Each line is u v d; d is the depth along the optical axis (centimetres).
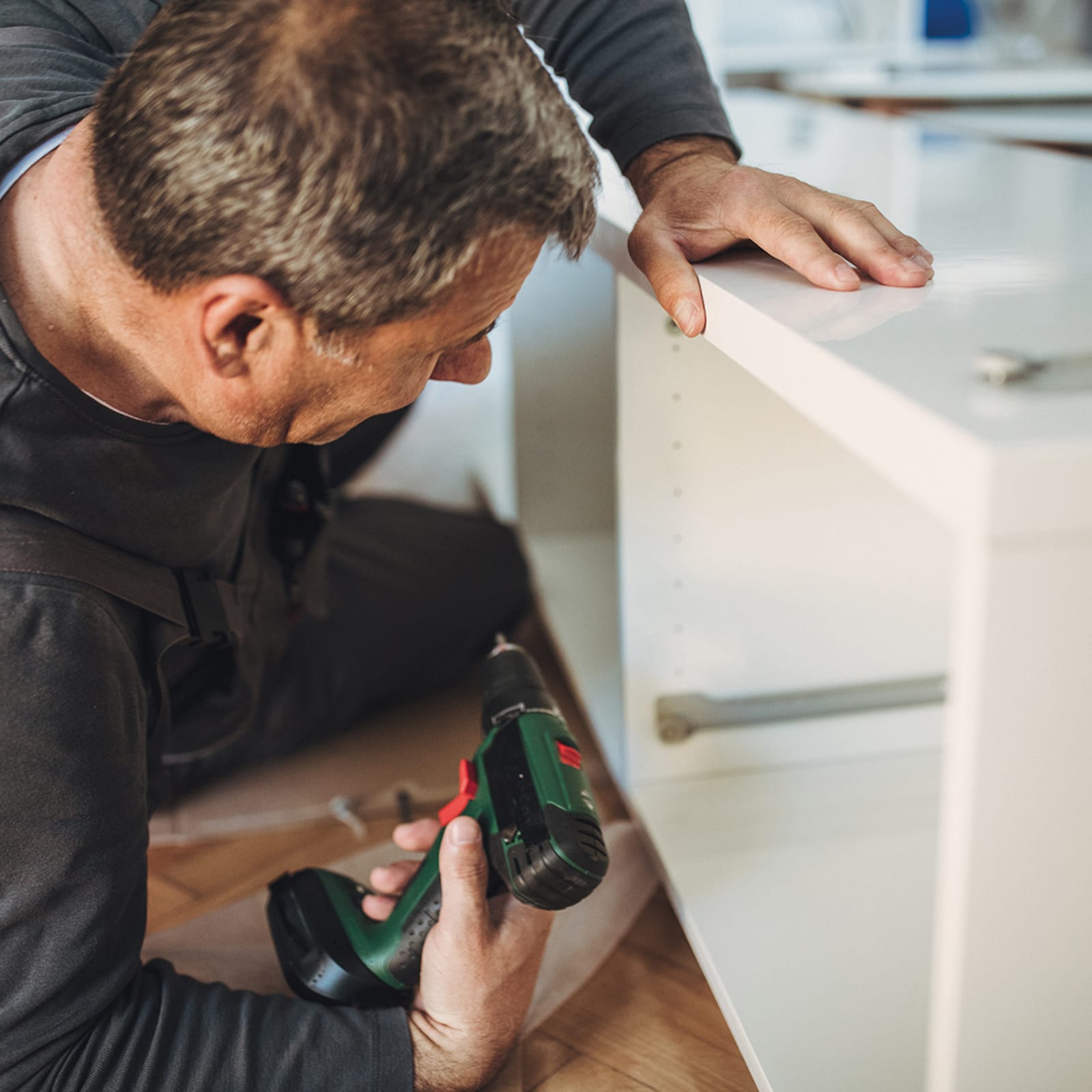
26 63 68
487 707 83
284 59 46
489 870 77
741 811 101
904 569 101
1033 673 39
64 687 61
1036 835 42
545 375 141
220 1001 71
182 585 74
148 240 50
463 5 48
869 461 42
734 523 97
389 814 115
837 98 178
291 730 122
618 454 94
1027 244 68
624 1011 89
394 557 133
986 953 43
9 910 61
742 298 57
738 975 81
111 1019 67
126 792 65
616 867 103
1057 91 168
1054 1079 46
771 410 94
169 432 65
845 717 106
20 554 61
